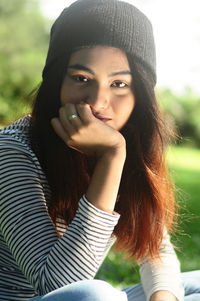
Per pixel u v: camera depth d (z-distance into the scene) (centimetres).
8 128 232
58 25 228
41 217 207
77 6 225
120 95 224
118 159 210
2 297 221
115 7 224
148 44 231
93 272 198
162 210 247
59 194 232
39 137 230
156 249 250
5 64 2542
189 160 2177
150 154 248
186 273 271
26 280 224
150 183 244
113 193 207
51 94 229
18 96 2520
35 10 2875
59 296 188
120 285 443
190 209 884
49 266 195
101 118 221
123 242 251
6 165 212
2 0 2719
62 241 197
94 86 219
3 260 223
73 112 211
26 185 211
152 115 239
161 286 248
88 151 217
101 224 200
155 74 238
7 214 207
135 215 246
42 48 2756
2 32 2639
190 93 3234
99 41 219
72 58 220
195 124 2956
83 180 236
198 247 602
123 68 221
